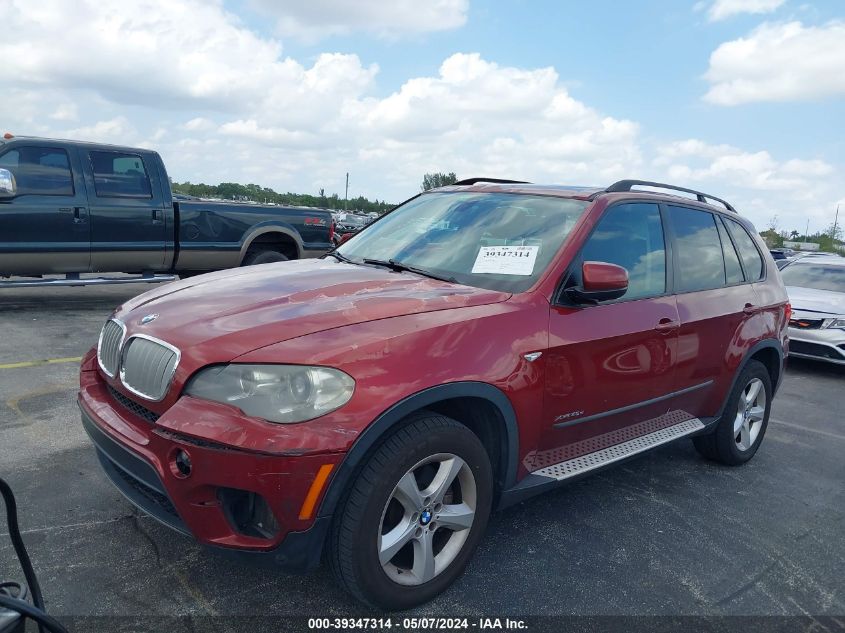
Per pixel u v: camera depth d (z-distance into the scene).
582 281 3.34
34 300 9.48
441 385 2.69
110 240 8.51
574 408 3.37
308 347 2.51
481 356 2.88
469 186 4.49
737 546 3.68
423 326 2.78
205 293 3.15
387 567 2.67
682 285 4.20
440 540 3.00
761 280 5.10
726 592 3.20
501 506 3.16
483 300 3.12
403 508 2.72
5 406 4.93
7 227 7.75
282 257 10.15
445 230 3.96
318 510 2.42
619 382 3.60
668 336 3.89
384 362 2.58
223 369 2.49
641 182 4.18
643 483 4.50
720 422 4.69
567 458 3.44
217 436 2.36
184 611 2.71
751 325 4.72
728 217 5.00
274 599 2.83
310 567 2.51
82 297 10.09
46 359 6.25
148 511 2.67
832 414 6.82
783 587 3.29
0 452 4.12
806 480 4.82
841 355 8.52
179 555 3.10
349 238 4.62
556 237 3.57
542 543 3.51
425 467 2.82
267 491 2.36
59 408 4.95
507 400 2.97
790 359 9.80
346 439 2.42
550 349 3.17
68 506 3.49
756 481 4.71
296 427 2.38
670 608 3.02
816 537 3.88
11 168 7.75
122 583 2.86
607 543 3.57
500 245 3.63
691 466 4.91
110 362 3.01
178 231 9.04
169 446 2.44
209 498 2.44
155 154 8.85
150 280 9.05
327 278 3.38
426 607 2.86
